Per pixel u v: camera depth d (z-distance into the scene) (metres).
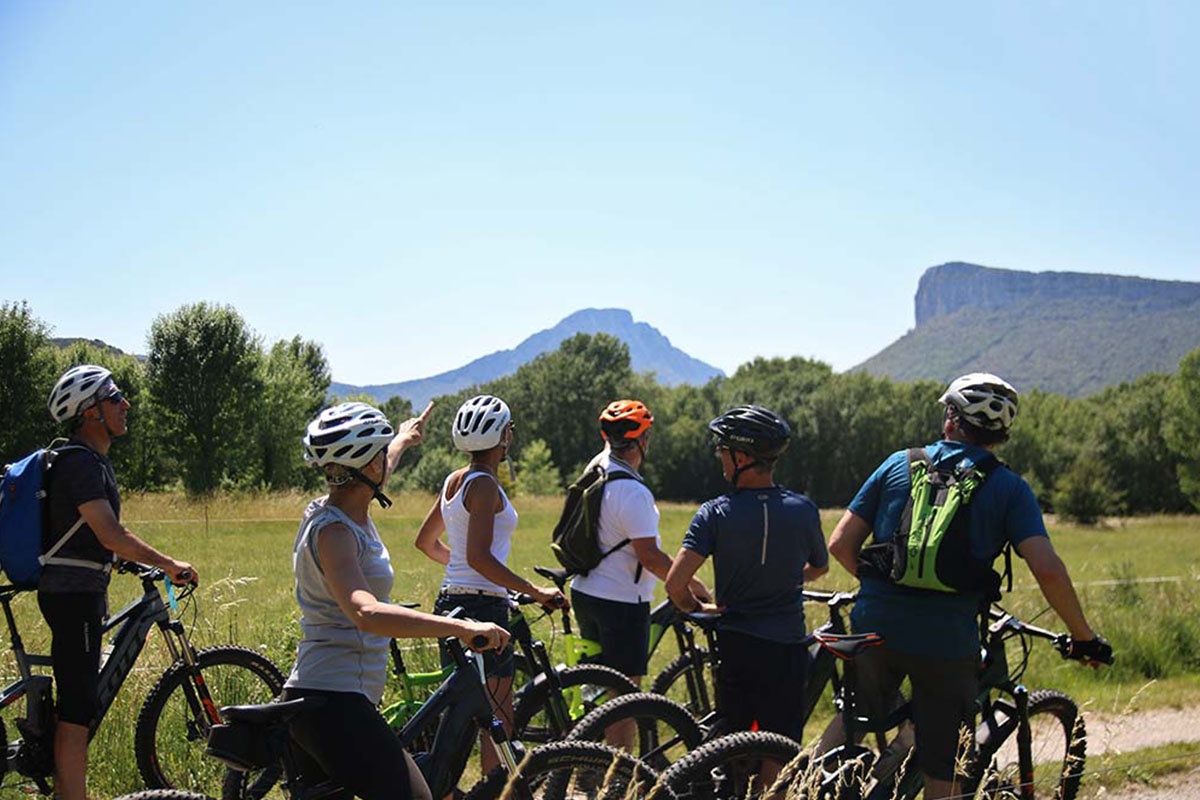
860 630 4.62
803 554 4.88
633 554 5.62
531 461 73.38
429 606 11.19
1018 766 5.06
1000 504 4.45
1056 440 84.56
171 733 5.88
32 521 4.82
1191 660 10.47
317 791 3.56
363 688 3.69
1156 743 7.47
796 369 132.38
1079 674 9.73
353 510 3.74
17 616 9.05
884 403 97.94
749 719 4.84
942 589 4.42
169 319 53.62
